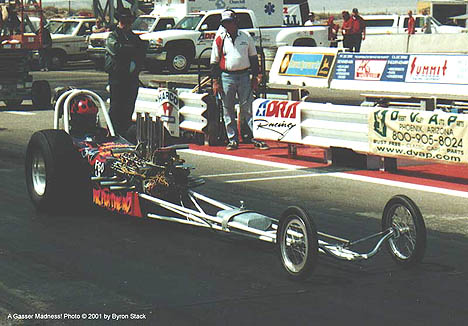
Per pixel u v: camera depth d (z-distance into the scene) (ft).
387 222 26.58
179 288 24.11
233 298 23.18
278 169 45.42
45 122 67.10
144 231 31.04
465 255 27.89
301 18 148.15
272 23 130.41
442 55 60.70
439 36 140.67
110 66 50.44
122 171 31.32
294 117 47.70
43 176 34.53
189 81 102.42
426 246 27.48
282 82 69.87
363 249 28.48
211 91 56.39
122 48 50.14
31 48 77.77
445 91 60.08
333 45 154.81
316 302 22.84
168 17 128.98
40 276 25.30
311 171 44.68
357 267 26.27
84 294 23.53
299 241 24.52
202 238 30.01
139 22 133.90
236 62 50.57
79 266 26.40
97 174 32.76
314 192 38.81
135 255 27.73
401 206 26.03
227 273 25.63
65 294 23.52
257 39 121.39
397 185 40.63
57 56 132.57
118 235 30.45
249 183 41.09
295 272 24.59
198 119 54.60
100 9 150.61
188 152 51.70
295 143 47.96
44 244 29.19
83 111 34.63
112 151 32.50
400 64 63.93
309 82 68.13
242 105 51.55
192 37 117.91
